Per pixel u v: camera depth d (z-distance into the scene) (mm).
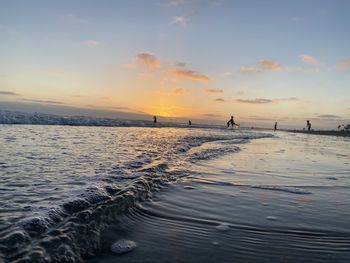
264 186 6738
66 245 3061
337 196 6082
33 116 29375
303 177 7930
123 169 7316
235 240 3756
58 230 3330
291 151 15109
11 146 10383
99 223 3787
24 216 3693
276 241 3762
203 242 3668
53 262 2754
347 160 12078
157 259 3178
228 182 7016
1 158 7926
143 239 3662
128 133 22375
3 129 18578
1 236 3084
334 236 3973
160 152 11266
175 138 19078
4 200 4391
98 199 4566
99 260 3072
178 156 10555
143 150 11586
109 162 8227
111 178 6191
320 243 3738
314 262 3238
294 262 3225
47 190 5016
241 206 5180
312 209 5129
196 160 10016
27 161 7691
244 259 3260
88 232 3475
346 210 5145
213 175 7738
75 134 18047
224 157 11227
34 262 2604
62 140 13688
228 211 4891
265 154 13023
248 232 4031
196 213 4730
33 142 12055
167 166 8422
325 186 6945
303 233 4047
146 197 5352
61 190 5039
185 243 3619
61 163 7660
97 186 5270
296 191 6371
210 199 5535
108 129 26812
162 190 5961
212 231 4031
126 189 5242
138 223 4176
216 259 3240
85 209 4090
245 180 7305
